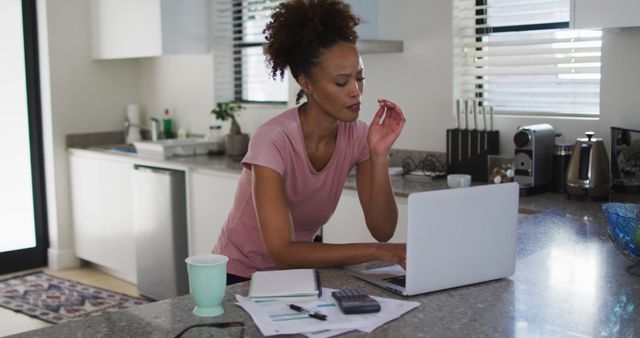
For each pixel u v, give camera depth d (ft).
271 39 5.81
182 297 5.15
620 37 9.83
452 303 4.95
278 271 5.41
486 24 11.60
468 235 5.25
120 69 17.72
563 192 10.00
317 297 4.97
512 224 5.47
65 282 15.90
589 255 6.25
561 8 10.77
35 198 16.98
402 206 10.16
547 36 11.02
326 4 5.54
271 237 5.57
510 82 11.43
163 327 4.55
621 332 4.36
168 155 14.49
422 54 12.09
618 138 9.38
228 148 14.62
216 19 15.70
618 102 9.96
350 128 6.30
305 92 5.90
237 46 15.89
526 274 5.65
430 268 5.10
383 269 5.79
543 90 11.14
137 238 14.76
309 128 6.04
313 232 6.96
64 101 16.72
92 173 16.17
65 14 16.56
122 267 15.66
